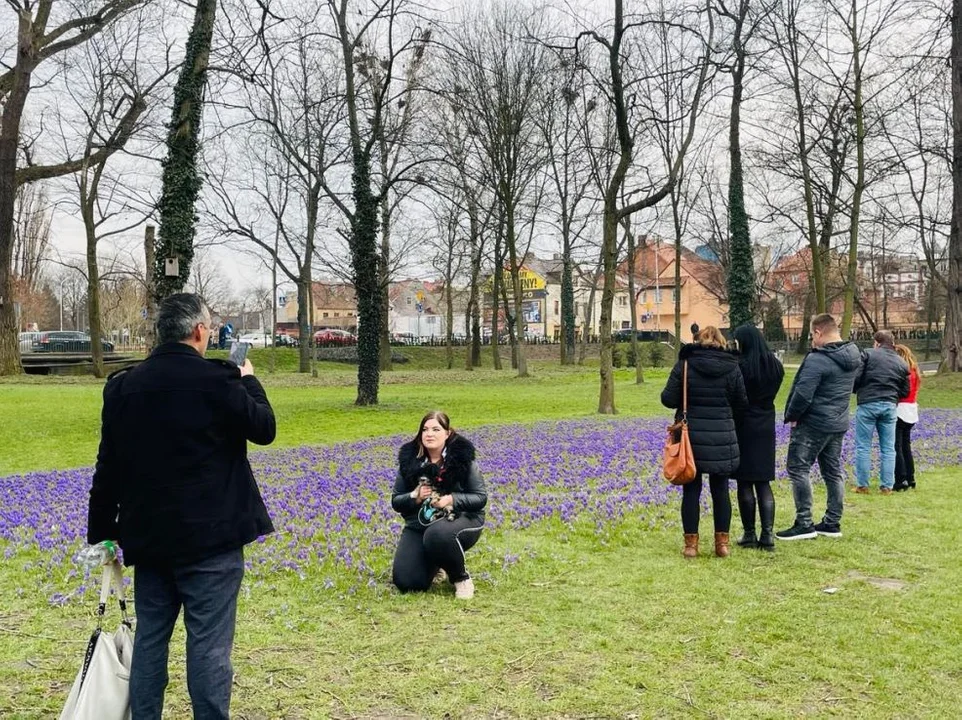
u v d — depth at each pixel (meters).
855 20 31.50
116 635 3.73
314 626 5.58
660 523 8.69
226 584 3.59
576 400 28.48
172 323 3.66
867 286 68.38
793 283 76.44
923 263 56.06
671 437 7.16
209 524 3.49
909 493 10.42
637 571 6.89
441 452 6.48
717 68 23.44
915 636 5.30
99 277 39.91
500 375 44.62
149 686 3.57
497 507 9.44
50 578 6.79
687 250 76.75
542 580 6.65
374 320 26.12
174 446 3.46
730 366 7.09
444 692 4.53
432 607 5.99
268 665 4.91
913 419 10.61
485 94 34.81
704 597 6.14
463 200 37.28
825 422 7.82
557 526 8.59
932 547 7.63
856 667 4.82
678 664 4.89
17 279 58.91
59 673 4.84
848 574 6.80
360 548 7.65
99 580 6.67
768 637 5.31
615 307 99.75
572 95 28.86
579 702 4.39
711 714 4.24
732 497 10.22
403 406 25.89
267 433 3.72
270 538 8.05
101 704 3.51
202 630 3.52
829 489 8.09
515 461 13.14
